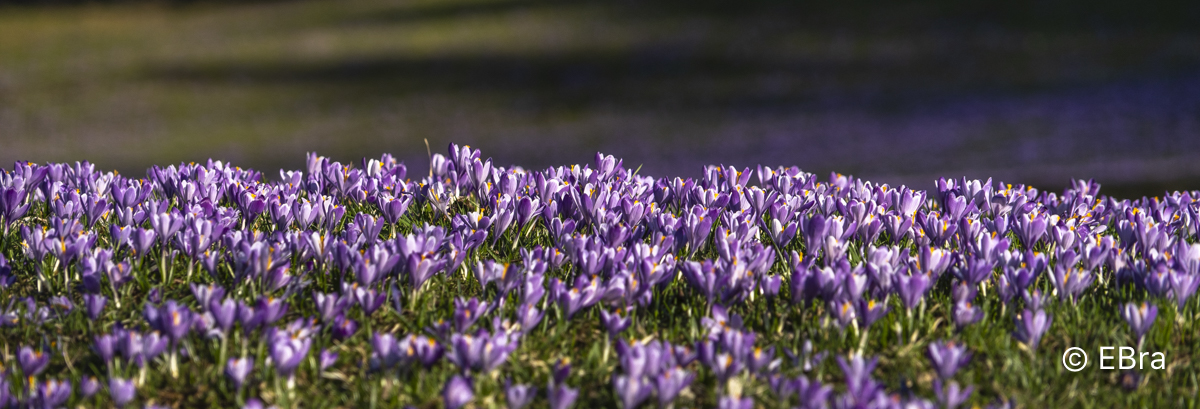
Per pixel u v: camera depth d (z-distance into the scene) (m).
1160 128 29.97
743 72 45.62
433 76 47.50
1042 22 51.97
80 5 77.56
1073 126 30.95
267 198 6.35
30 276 5.29
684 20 59.84
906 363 4.55
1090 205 6.90
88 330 4.71
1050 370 4.50
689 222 5.36
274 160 29.05
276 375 4.06
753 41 53.00
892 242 5.97
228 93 44.66
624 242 5.53
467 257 5.45
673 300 5.10
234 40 60.81
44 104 42.38
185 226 5.42
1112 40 46.91
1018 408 4.25
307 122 37.62
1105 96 36.12
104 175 6.61
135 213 5.60
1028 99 36.53
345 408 4.20
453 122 37.06
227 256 5.26
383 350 4.09
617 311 4.73
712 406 4.26
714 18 60.06
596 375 4.42
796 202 6.25
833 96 39.34
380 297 4.50
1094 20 51.31
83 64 52.91
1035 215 6.08
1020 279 4.69
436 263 4.78
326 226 5.75
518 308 4.68
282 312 4.32
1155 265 5.03
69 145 33.06
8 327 4.75
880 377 4.45
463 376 4.06
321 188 6.75
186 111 40.38
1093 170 23.59
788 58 48.34
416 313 4.86
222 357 4.26
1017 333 4.48
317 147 31.89
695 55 49.84
